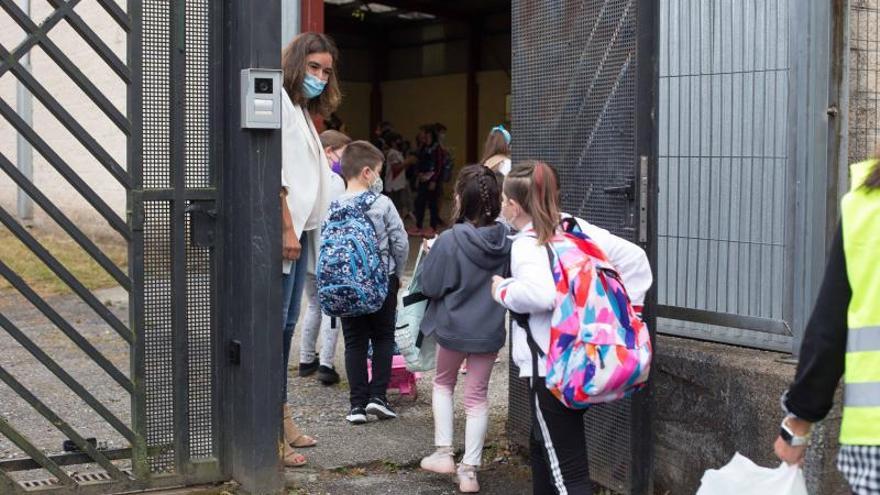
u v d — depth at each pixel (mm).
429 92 29062
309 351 6582
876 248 2277
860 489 2273
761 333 4324
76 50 12773
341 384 6461
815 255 4051
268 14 4105
